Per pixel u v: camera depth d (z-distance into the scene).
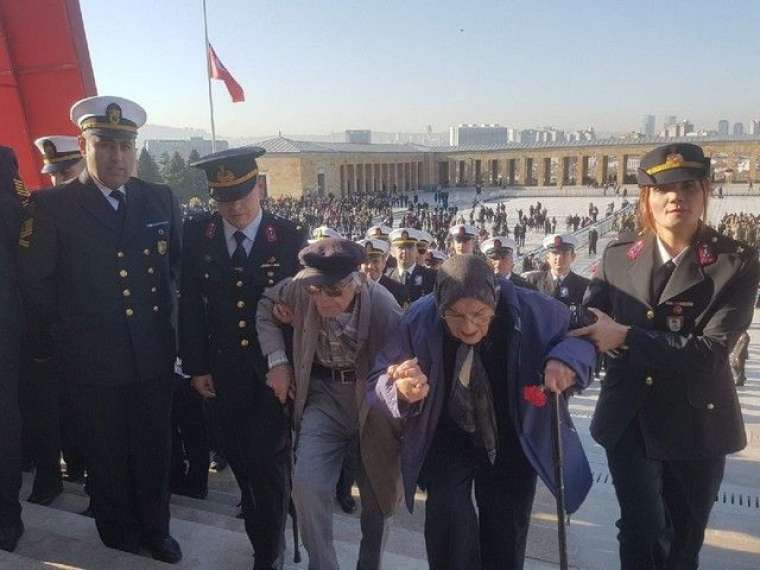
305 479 3.43
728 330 3.24
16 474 4.12
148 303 4.17
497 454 3.20
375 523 3.66
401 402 2.88
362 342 3.53
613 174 103.75
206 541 4.35
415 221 55.06
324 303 3.39
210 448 6.56
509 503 3.25
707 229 3.43
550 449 3.06
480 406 3.03
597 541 5.01
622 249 3.68
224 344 4.09
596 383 11.79
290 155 84.06
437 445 3.23
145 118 4.19
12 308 4.08
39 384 5.10
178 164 71.50
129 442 4.22
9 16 6.39
